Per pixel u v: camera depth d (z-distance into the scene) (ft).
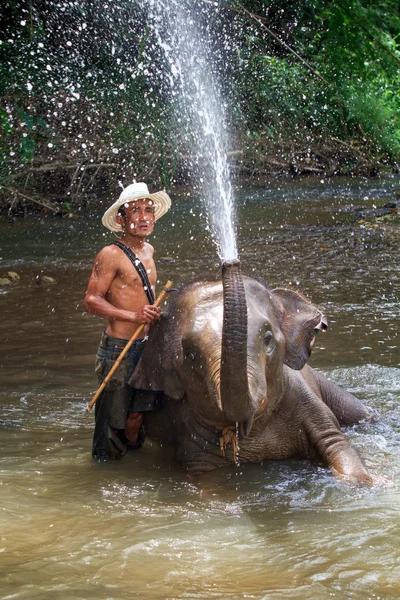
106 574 9.70
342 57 63.57
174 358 13.28
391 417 16.60
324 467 14.05
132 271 14.35
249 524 11.43
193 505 12.27
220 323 12.45
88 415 16.74
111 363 14.40
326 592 9.17
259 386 11.46
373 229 39.22
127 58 51.39
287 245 35.88
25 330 22.86
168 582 9.47
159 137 50.06
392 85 65.92
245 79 59.72
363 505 12.12
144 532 11.11
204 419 13.50
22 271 31.22
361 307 24.85
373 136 63.62
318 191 53.16
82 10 50.75
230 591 9.21
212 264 31.68
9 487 12.95
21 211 46.32
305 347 13.83
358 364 19.51
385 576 9.60
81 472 13.80
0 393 17.92
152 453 14.99
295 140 61.93
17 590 9.21
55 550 10.46
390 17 59.98
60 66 49.52
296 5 64.95
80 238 38.45
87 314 24.53
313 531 11.10
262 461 14.34
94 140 49.32
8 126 41.60
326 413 14.62
